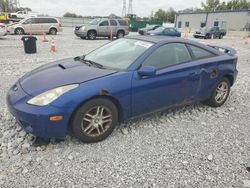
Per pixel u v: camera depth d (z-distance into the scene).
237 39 32.66
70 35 25.11
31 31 23.20
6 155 3.11
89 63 3.93
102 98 3.32
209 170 2.99
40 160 3.03
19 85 3.51
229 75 4.90
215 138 3.76
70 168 2.92
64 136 3.21
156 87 3.75
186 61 4.19
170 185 2.72
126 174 2.86
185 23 60.75
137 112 3.73
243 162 3.18
